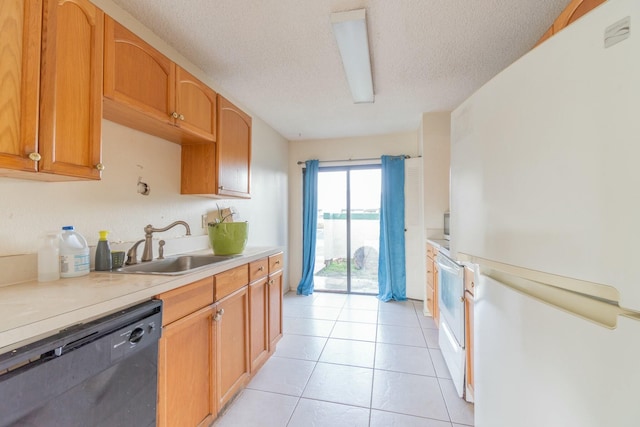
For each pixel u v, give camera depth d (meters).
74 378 0.81
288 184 4.25
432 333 2.71
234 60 2.07
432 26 1.71
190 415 1.32
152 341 1.09
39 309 0.84
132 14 1.58
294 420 1.57
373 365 2.13
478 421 0.99
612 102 0.49
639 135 0.45
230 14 1.59
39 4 0.97
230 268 1.67
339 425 1.53
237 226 2.03
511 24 1.69
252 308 1.93
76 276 1.26
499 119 0.77
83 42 1.11
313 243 4.08
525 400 0.71
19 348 0.71
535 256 0.64
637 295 0.45
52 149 1.00
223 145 2.07
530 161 0.66
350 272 4.18
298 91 2.60
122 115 1.44
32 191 1.21
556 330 0.61
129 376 1.01
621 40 0.48
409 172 3.78
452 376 1.89
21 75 0.92
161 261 1.76
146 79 1.42
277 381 1.93
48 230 1.26
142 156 1.76
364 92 2.59
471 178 0.94
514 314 0.76
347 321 3.03
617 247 0.48
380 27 1.71
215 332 1.50
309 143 4.21
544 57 0.62
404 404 1.70
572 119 0.56
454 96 2.74
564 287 0.57
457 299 1.79
